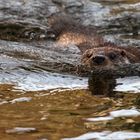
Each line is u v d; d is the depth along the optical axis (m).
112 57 20.25
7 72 18.23
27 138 11.85
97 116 13.47
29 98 15.20
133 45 24.20
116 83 17.44
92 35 25.44
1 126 12.73
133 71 19.31
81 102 14.84
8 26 25.64
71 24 26.64
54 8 28.12
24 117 13.41
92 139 11.79
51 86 16.80
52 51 22.83
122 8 29.00
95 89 16.42
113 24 27.19
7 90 16.06
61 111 13.89
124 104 14.61
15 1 27.95
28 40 24.52
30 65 19.59
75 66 19.77
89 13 28.31
